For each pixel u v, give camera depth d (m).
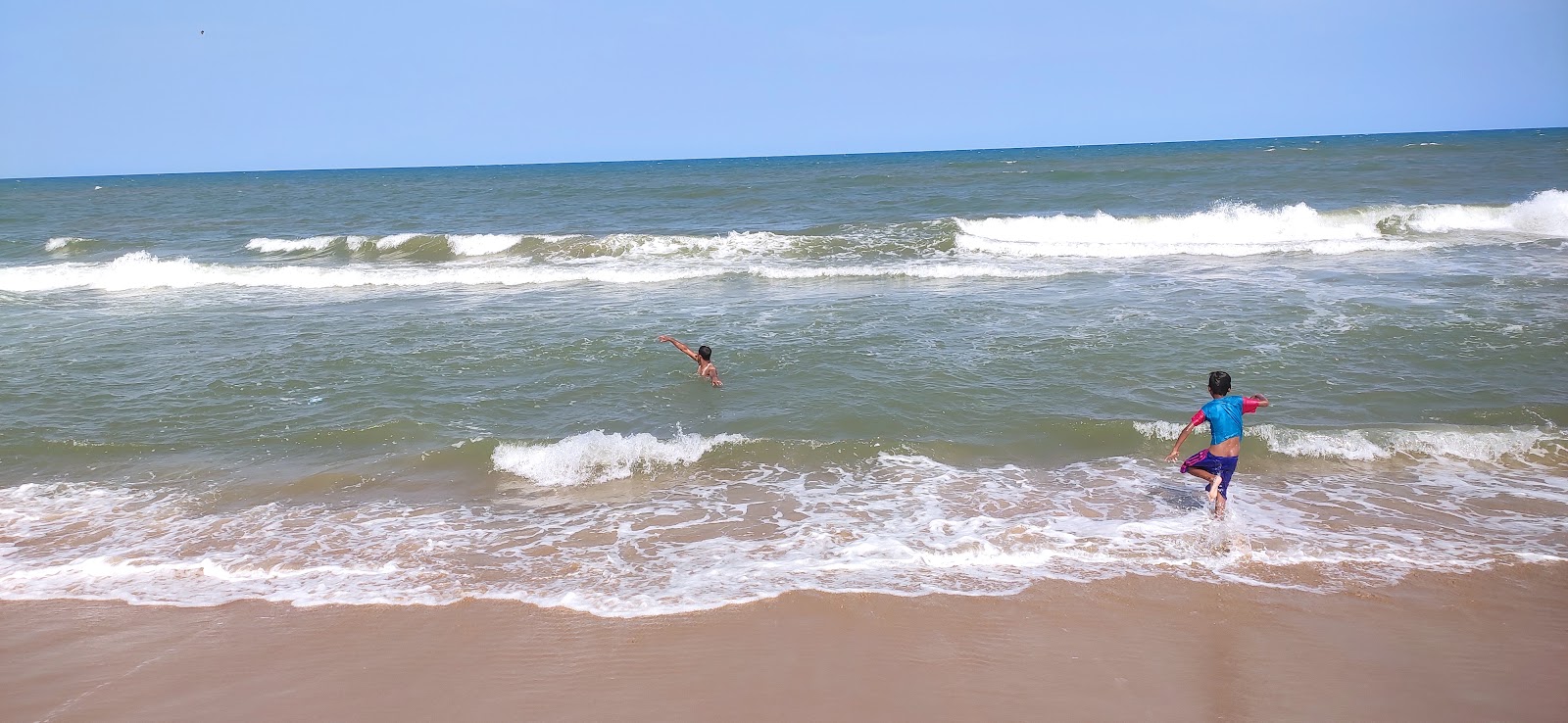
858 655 5.05
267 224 32.88
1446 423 8.73
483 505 7.48
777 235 22.34
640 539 6.73
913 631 5.31
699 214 32.97
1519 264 16.38
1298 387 9.94
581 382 10.88
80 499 7.62
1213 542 6.48
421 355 12.15
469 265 21.31
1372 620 5.36
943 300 15.12
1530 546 6.30
